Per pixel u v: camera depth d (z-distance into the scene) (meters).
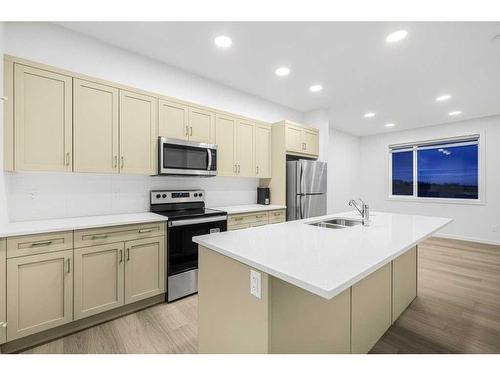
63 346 1.73
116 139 2.27
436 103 3.90
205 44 2.41
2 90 1.75
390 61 2.62
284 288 1.14
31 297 1.69
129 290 2.13
